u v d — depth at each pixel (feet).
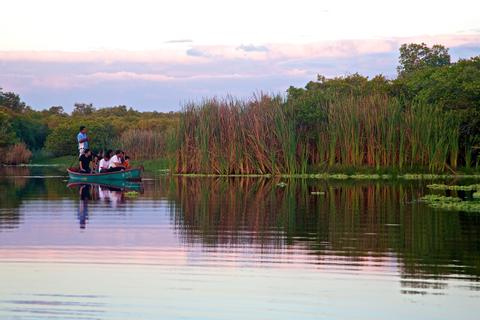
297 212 71.05
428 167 134.41
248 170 141.38
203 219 65.87
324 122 140.97
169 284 39.42
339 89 175.11
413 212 69.92
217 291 37.99
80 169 127.85
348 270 42.55
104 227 60.64
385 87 161.68
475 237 53.57
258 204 79.30
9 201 84.53
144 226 61.11
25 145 263.90
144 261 45.42
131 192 95.55
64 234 56.54
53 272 42.42
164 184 115.24
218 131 143.64
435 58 244.22
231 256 46.91
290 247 50.08
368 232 56.65
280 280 40.16
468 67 153.79
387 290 37.83
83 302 36.09
